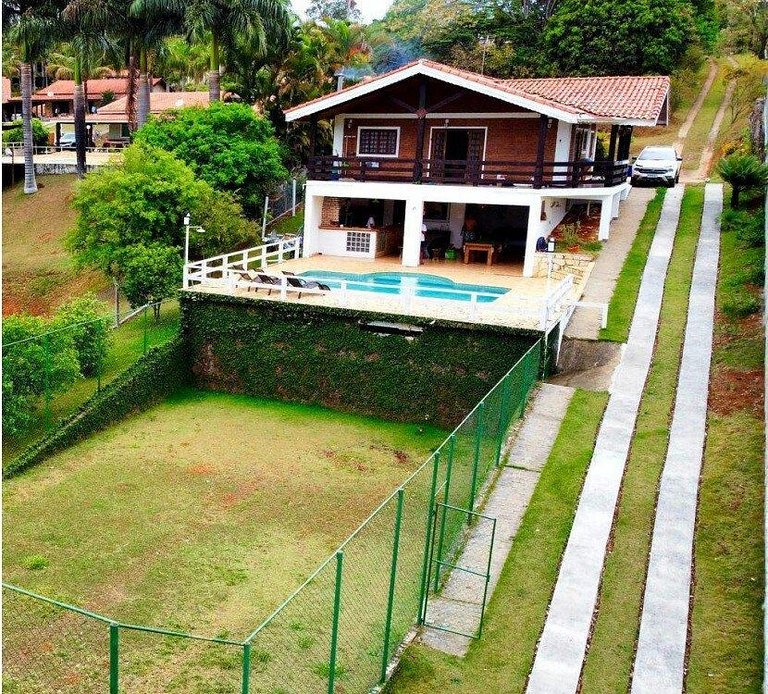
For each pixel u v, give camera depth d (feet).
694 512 47.47
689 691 34.60
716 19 208.54
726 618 38.60
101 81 241.96
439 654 36.81
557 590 41.45
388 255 104.94
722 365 65.87
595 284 84.94
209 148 112.88
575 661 36.52
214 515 53.36
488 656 36.86
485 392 67.77
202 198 96.07
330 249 103.81
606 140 148.97
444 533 42.68
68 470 60.08
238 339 76.43
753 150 130.00
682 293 82.02
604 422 58.85
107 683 34.37
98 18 139.95
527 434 57.77
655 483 50.70
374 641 36.58
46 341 64.59
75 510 53.57
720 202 115.03
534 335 65.67
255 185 116.06
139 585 44.29
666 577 42.04
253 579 45.32
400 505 34.60
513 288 83.41
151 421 70.44
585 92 106.01
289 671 34.86
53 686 33.88
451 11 225.76
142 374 72.28
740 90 180.55
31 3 151.53
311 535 50.96
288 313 73.72
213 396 77.00
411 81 96.02
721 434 55.36
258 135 118.73
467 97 98.94
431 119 101.76
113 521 52.11
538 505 49.08
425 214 106.42
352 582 40.27
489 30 195.62
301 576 45.85
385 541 45.19
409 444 66.13
